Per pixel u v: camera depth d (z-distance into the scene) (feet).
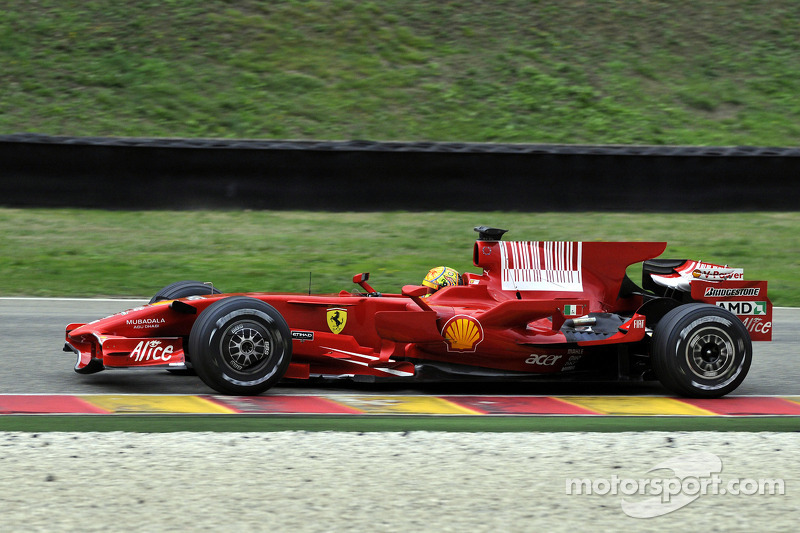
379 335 39.78
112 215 98.17
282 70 143.54
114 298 68.74
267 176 101.50
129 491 25.39
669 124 138.82
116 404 36.22
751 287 43.04
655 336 40.29
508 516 24.18
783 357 52.49
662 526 23.84
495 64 151.53
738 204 108.27
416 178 103.19
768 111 145.79
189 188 100.27
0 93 130.00
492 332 40.70
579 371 42.47
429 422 34.19
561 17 168.14
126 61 140.97
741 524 24.09
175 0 158.81
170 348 37.86
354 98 138.10
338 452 29.48
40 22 148.77
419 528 23.16
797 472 28.48
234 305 36.96
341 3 163.84
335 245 89.92
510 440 31.42
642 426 34.40
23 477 26.30
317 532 22.70
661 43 163.73
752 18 173.88
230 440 30.58
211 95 134.82
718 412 37.78
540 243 43.93
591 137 132.67
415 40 156.46
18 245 85.66
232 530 22.72
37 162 98.22
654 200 106.22
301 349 39.29
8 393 38.09
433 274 44.70
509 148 103.96
